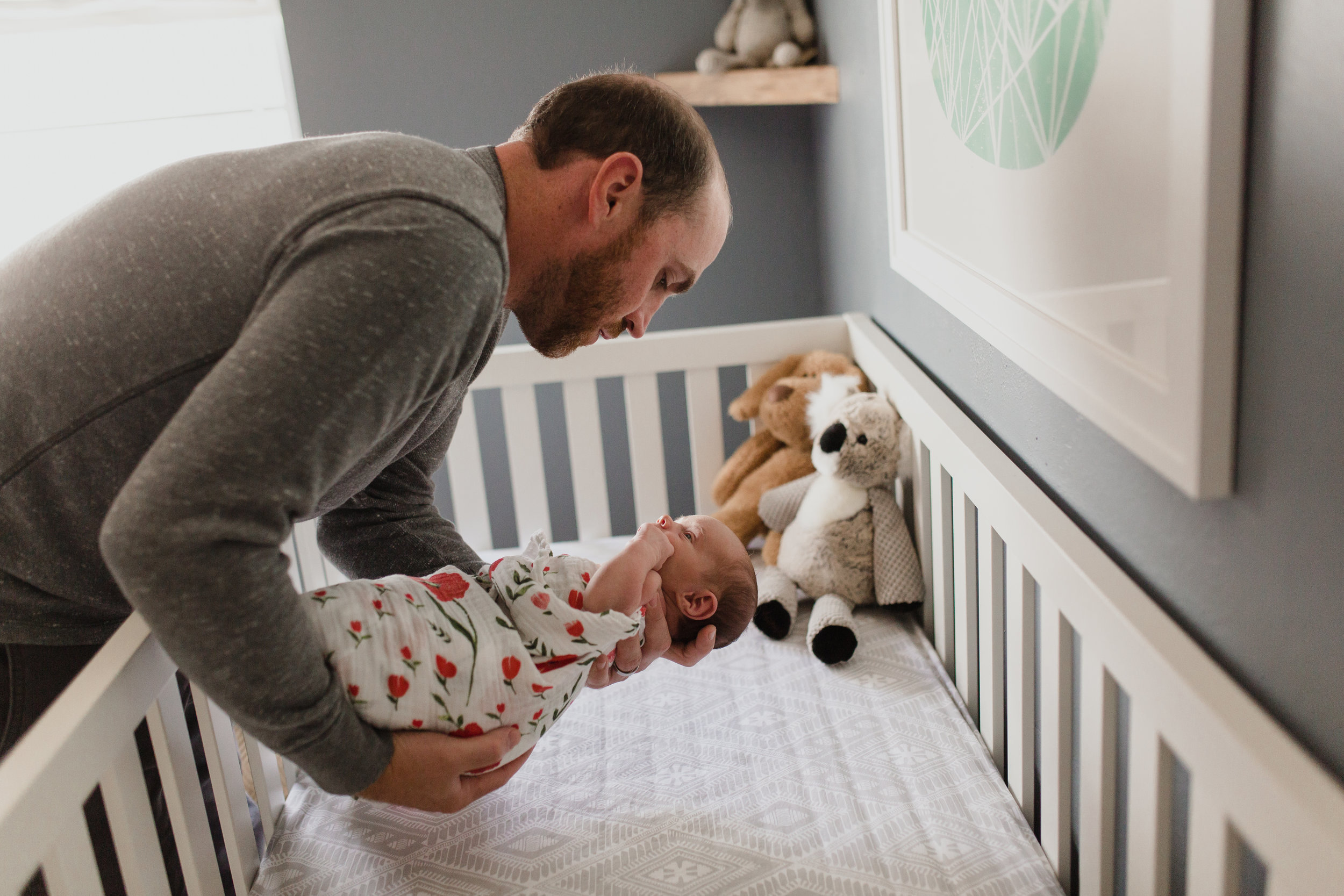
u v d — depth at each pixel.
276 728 0.68
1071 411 0.98
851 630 1.38
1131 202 0.76
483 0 2.03
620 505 2.36
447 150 0.76
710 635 1.14
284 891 1.06
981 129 1.09
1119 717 0.99
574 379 1.82
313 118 2.08
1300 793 0.58
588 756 1.24
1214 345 0.67
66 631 0.84
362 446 0.66
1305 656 0.64
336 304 0.63
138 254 0.73
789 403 1.66
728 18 1.99
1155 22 0.70
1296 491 0.62
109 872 0.89
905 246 1.45
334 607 0.85
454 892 1.03
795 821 1.10
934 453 1.32
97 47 2.03
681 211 0.86
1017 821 1.07
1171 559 0.81
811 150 2.16
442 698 0.87
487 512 1.92
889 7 1.39
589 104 0.83
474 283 0.69
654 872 1.04
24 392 0.75
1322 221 0.57
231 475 0.60
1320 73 0.56
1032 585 1.04
